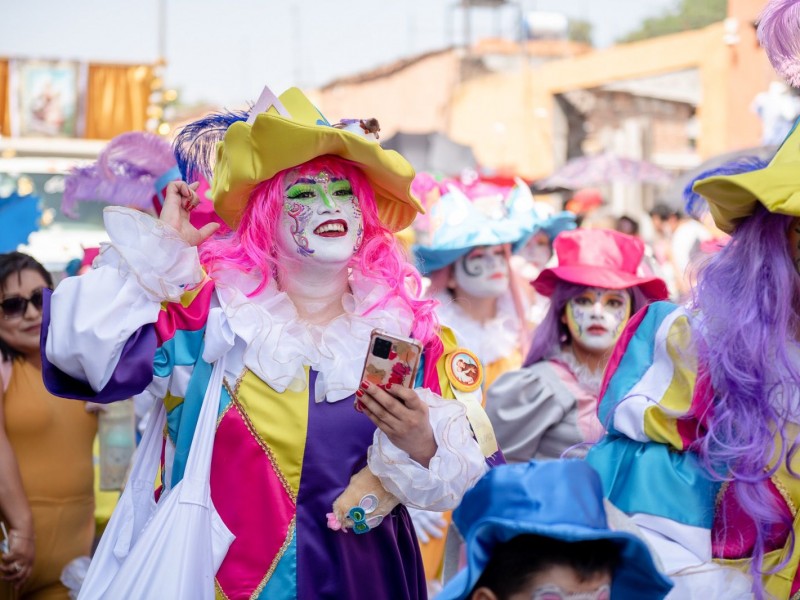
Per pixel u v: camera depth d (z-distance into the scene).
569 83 22.81
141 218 2.65
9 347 4.00
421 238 6.93
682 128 22.58
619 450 2.64
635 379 2.67
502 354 5.52
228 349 2.73
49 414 4.02
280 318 2.80
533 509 1.96
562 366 4.48
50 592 4.09
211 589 2.65
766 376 2.49
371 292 2.95
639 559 2.03
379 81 27.59
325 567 2.72
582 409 4.38
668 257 10.52
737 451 2.46
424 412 2.61
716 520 2.55
